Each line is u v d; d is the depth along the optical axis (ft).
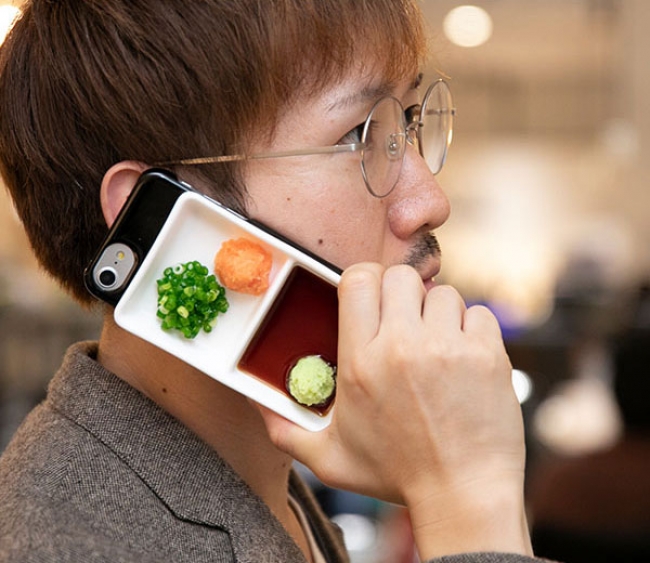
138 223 2.56
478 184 24.82
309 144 2.60
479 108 21.59
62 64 2.65
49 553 2.25
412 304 2.45
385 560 7.51
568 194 24.68
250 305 2.60
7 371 10.05
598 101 20.92
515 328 16.24
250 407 2.83
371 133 2.67
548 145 22.26
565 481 6.10
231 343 2.60
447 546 2.35
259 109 2.55
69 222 2.78
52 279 2.94
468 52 18.57
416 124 2.96
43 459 2.57
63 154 2.71
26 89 2.76
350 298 2.47
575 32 17.07
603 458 6.12
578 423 13.08
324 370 2.60
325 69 2.57
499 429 2.40
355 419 2.45
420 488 2.39
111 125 2.61
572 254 25.11
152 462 2.61
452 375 2.39
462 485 2.36
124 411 2.64
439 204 2.82
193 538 2.57
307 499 3.59
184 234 2.59
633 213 24.91
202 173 2.61
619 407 6.46
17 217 3.00
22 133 2.76
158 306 2.56
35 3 2.74
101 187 2.64
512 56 18.90
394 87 2.71
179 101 2.56
